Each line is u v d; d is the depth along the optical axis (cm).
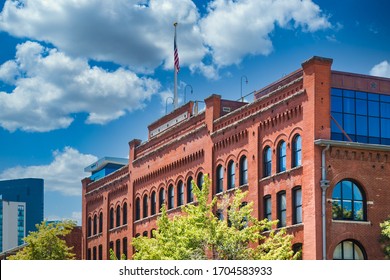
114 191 7725
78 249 9044
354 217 4534
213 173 5656
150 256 4294
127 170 7450
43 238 7294
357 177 4553
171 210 6316
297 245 4594
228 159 5488
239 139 5353
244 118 5278
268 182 4962
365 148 4581
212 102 5759
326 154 4500
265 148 5062
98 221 8119
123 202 7481
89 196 8444
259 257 4034
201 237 4062
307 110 4578
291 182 4700
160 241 4369
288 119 4794
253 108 5225
